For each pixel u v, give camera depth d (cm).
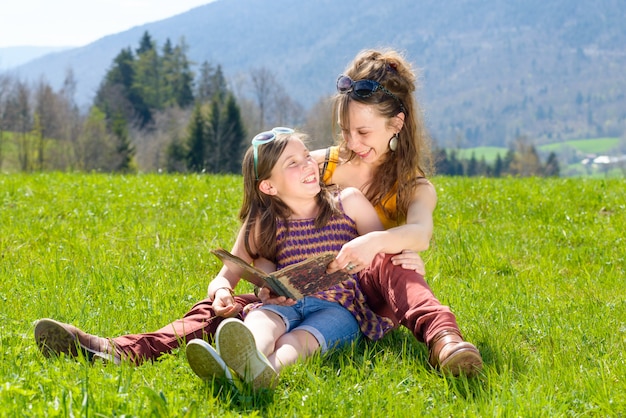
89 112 11381
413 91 460
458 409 334
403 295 407
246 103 11700
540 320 486
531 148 13938
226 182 1265
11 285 554
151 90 13550
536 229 870
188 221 864
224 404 325
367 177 480
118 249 720
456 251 721
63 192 1063
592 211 981
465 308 516
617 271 671
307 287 405
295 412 322
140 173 1425
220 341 337
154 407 296
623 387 355
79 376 344
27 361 369
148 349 398
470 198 1063
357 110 448
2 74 9581
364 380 366
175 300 518
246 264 393
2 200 970
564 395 351
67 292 528
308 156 443
